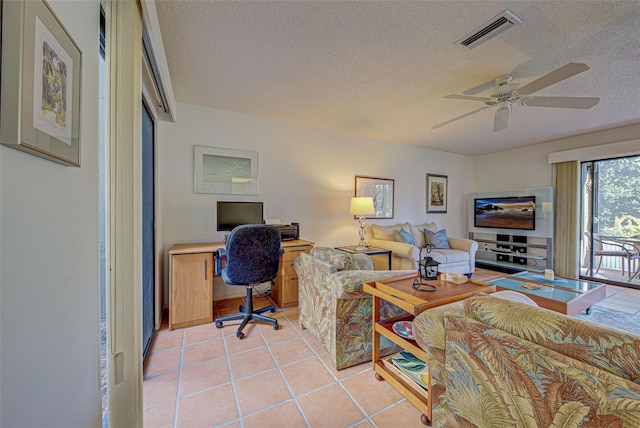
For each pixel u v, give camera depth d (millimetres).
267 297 3244
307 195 3680
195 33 1749
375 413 1374
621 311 2807
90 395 861
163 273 2744
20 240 546
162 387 1569
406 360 1597
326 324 1893
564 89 2521
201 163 2965
